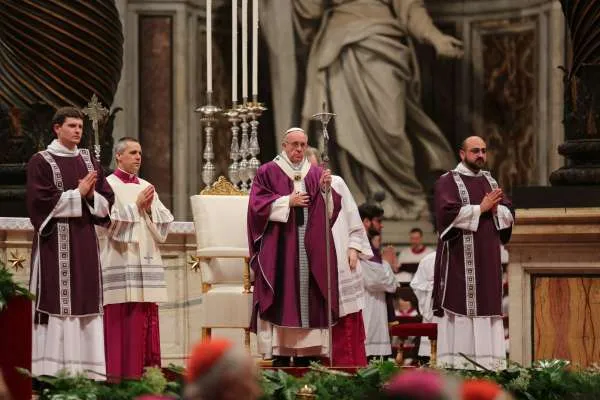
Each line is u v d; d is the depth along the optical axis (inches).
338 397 555.2
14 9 886.4
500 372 612.1
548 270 789.2
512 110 1390.3
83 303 680.4
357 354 751.1
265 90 1398.9
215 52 1382.9
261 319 729.0
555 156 1352.1
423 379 282.4
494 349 744.3
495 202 731.4
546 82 1362.0
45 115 881.5
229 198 810.8
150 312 763.4
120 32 925.2
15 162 877.8
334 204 741.9
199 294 899.4
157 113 1357.0
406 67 1409.9
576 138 822.5
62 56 889.5
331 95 1398.9
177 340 895.1
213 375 282.8
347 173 1397.6
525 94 1381.6
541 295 789.9
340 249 749.9
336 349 743.7
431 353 899.4
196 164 1365.7
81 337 685.3
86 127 895.7
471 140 753.6
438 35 1408.7
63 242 678.5
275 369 659.4
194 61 1366.9
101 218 690.2
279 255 732.7
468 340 743.7
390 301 948.0
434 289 758.5
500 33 1398.9
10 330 573.9
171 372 615.2
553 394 589.3
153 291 750.5
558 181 820.0
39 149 876.6
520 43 1386.6
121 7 1338.6
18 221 829.8
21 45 888.3
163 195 1354.6
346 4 1412.4
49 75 888.9
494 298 740.7
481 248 741.9
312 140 1397.6
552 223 783.7
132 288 741.9
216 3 1384.1
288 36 1401.3
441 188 750.5
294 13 1402.6
